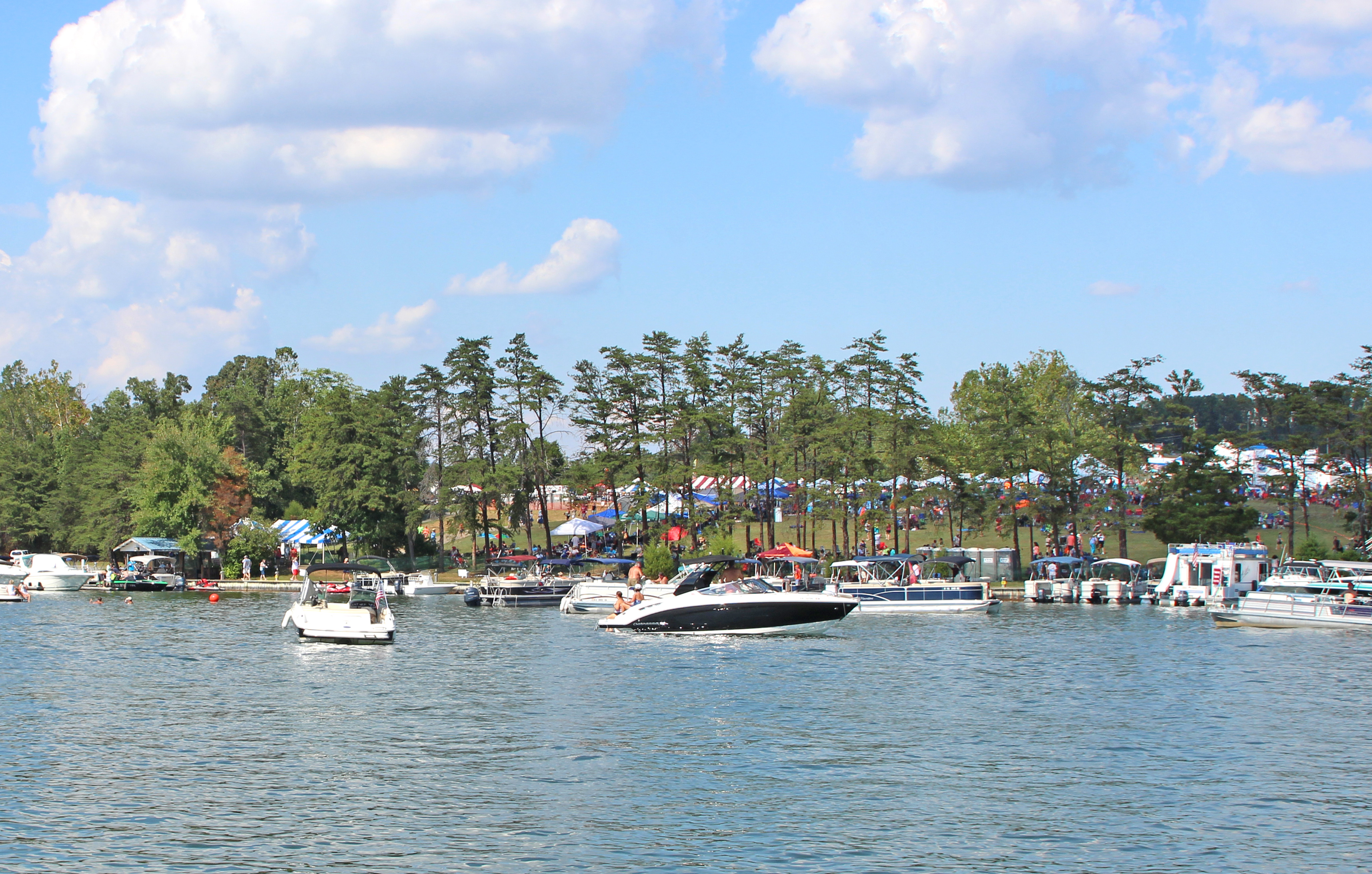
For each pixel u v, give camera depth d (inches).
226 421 4724.4
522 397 4042.8
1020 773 994.7
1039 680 1557.6
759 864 750.5
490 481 3809.1
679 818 852.0
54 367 6397.6
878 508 3624.5
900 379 3521.2
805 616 2160.4
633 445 3828.7
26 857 756.6
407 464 4119.1
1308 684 1525.6
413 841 794.8
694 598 2191.2
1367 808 884.6
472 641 2101.4
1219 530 3297.2
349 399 4281.5
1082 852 779.4
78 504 4889.3
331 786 943.0
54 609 2994.6
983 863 754.8
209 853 768.3
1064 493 3560.5
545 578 3228.3
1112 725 1216.8
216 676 1599.4
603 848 782.5
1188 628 2396.7
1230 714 1286.9
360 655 1868.8
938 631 2326.5
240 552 4227.4
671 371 3885.3
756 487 3809.1
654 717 1259.2
